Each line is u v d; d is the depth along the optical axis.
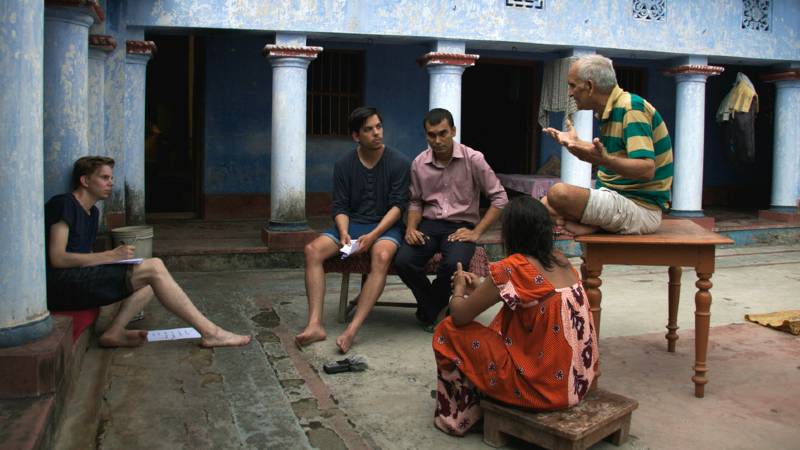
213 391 4.12
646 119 3.84
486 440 3.48
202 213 10.44
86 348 4.73
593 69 3.90
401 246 5.30
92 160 4.60
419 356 4.82
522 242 3.37
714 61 10.01
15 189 3.42
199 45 10.27
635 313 6.12
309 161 10.76
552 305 3.27
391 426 3.70
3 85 3.36
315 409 3.90
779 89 10.38
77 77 4.97
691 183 9.65
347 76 10.87
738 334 5.41
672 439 3.56
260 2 7.67
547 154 11.61
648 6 9.05
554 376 3.28
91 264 4.44
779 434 3.63
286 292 6.70
